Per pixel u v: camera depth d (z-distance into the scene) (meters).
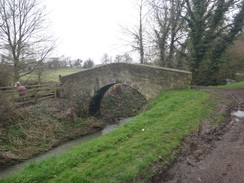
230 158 3.84
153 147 4.55
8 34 15.38
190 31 15.96
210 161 3.80
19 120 10.87
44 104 13.45
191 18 15.74
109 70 12.66
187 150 4.32
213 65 16.14
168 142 4.70
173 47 18.45
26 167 5.42
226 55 17.27
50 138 10.61
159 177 3.45
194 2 15.29
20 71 17.77
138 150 4.44
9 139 9.50
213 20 15.42
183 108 7.11
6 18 15.02
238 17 15.06
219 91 10.38
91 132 12.63
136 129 5.91
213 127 5.45
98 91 13.93
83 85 14.62
